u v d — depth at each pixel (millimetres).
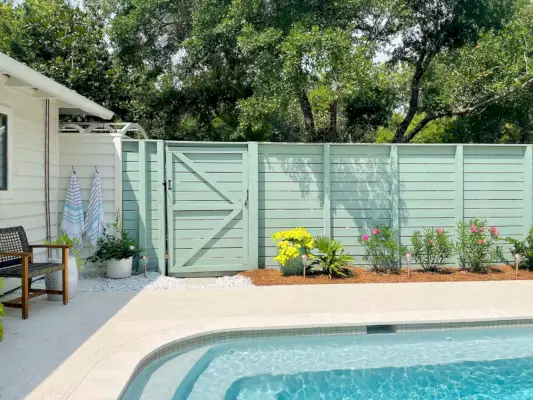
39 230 7055
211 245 7805
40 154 7086
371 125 14930
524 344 5023
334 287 6887
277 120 14242
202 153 7762
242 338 4957
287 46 8859
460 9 13234
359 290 6691
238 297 6281
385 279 7395
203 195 7793
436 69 14609
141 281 7219
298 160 7957
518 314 5441
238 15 11008
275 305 5848
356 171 8047
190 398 3787
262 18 11086
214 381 4121
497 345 4996
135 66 14180
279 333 5020
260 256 7988
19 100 6418
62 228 7441
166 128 15008
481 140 14883
